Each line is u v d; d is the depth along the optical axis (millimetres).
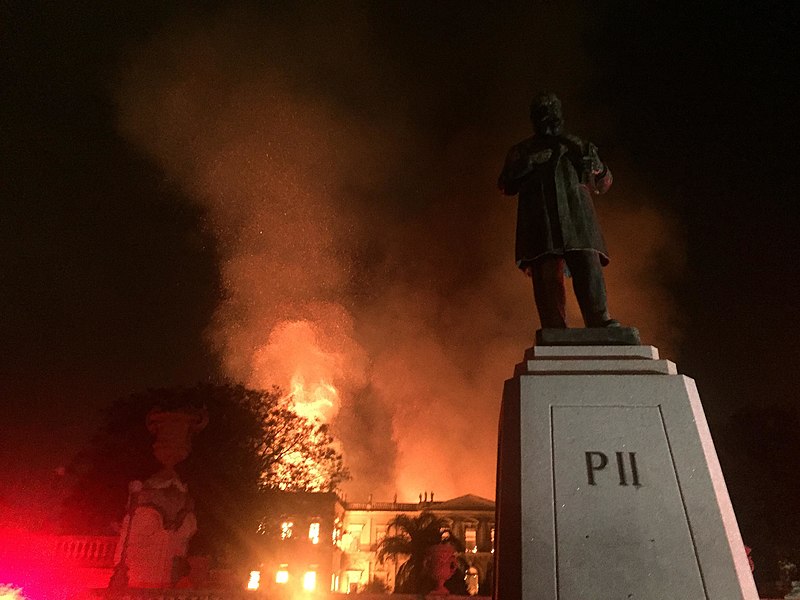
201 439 23078
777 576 27188
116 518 23219
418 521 27859
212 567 16688
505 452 3766
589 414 3754
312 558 45344
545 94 5504
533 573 3240
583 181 4934
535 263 4926
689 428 3664
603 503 3432
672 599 3139
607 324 4414
